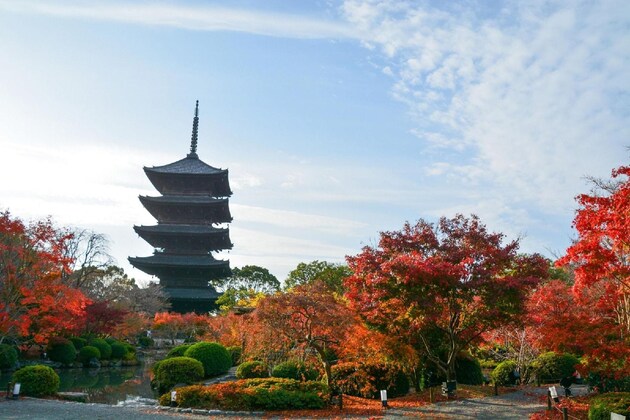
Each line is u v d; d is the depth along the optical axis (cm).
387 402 1777
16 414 1586
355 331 1912
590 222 1233
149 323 5681
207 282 6762
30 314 2056
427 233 1934
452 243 1928
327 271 4778
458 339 1991
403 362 1930
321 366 2191
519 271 1873
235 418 1616
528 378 2375
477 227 1956
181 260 6431
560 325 1628
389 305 1858
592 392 1933
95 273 5103
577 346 1570
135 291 5869
